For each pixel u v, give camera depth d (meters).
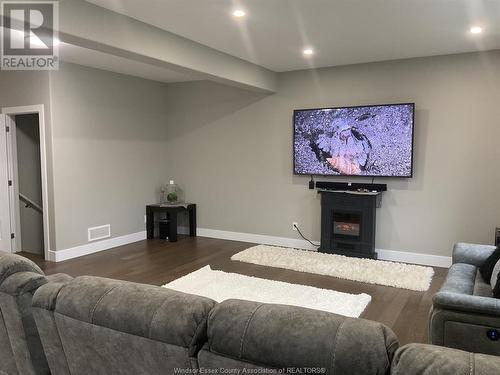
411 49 4.66
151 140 6.76
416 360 1.06
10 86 5.49
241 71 5.14
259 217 6.36
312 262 5.12
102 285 1.56
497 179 4.78
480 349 2.29
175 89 6.91
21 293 1.76
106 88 5.90
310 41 4.32
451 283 3.04
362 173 5.43
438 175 5.07
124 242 6.32
